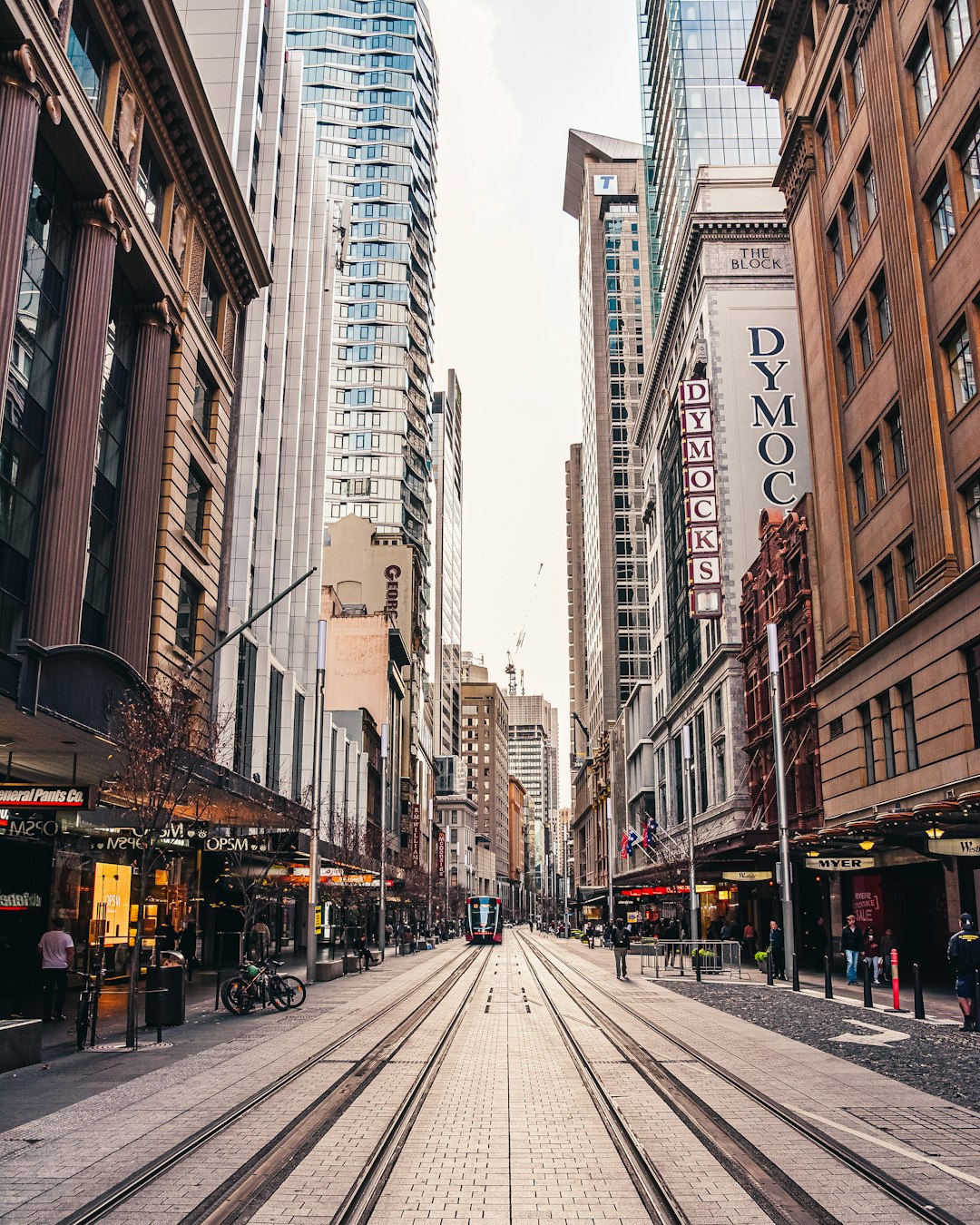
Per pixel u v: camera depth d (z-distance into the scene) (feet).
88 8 85.76
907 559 108.06
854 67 122.11
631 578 492.95
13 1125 34.76
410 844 324.39
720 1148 31.68
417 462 507.71
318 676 115.14
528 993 92.12
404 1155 30.94
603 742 438.81
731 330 207.92
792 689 151.64
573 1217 24.80
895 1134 33.50
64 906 87.30
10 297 67.05
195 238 116.06
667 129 310.24
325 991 94.73
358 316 497.87
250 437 157.48
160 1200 26.16
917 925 110.73
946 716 92.58
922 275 100.94
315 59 532.32
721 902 198.80
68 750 64.08
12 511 75.31
